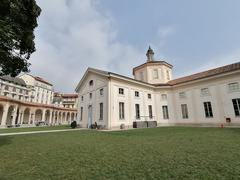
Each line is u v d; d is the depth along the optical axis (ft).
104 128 67.97
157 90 93.61
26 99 212.43
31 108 165.58
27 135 43.80
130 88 80.12
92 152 21.29
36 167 15.16
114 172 13.44
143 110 83.46
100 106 75.25
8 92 185.37
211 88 74.54
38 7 26.13
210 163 15.03
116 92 73.10
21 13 23.26
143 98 85.76
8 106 129.90
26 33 24.73
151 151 21.04
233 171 12.76
